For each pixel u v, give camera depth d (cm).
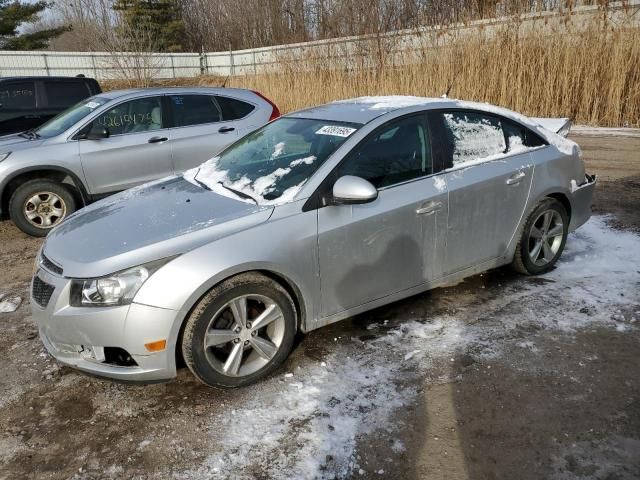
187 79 3231
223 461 245
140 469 243
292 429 264
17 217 595
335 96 1435
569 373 299
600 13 1141
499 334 343
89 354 281
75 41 3772
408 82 1330
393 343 338
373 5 1416
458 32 1277
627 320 352
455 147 370
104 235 301
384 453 246
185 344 278
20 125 845
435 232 354
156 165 656
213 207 317
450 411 272
